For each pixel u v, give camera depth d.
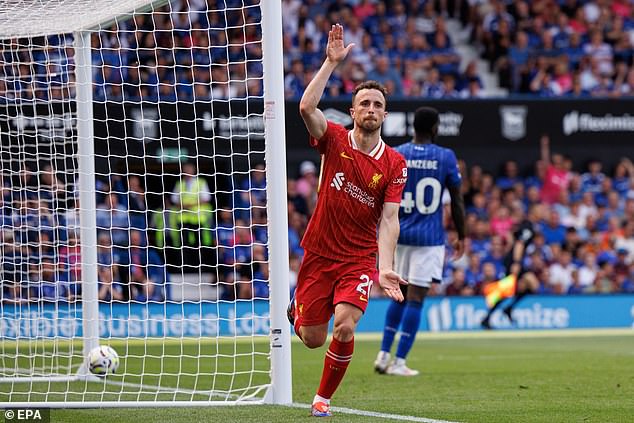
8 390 18.64
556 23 51.38
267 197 15.88
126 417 14.26
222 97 39.28
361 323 38.34
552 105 44.69
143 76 36.97
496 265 43.31
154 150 36.56
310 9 48.53
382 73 46.44
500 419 14.19
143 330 33.78
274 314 15.74
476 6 51.56
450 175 21.25
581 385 19.33
